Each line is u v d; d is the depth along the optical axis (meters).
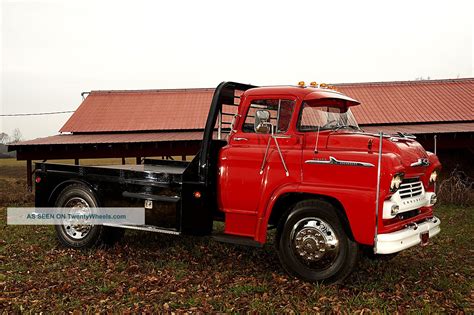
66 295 4.79
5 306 4.51
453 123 17.45
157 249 6.84
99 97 21.19
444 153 17.50
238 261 6.20
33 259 6.30
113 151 16.47
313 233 5.06
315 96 5.48
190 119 18.86
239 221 5.67
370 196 4.69
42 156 16.48
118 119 19.23
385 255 6.03
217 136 6.40
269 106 5.71
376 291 4.91
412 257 6.41
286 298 4.64
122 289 4.97
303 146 5.34
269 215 5.30
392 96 19.75
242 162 5.60
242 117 5.89
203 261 6.17
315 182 5.08
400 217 5.09
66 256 6.45
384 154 4.79
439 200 12.85
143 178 6.19
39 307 4.46
